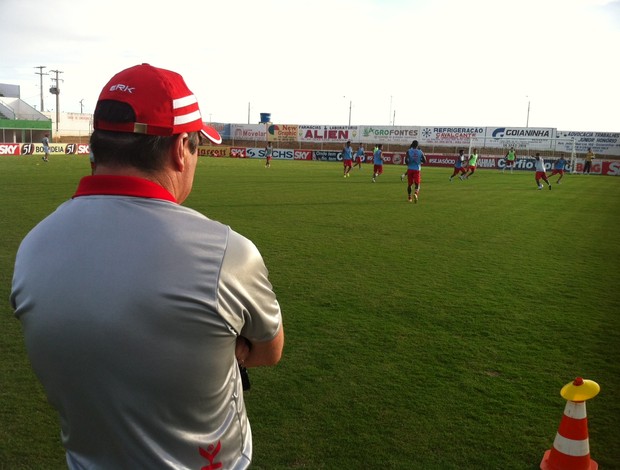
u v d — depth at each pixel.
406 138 52.88
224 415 1.18
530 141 47.19
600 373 4.16
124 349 1.02
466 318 5.37
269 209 13.38
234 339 1.14
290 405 3.55
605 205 16.61
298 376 3.97
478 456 3.04
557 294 6.34
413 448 3.10
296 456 3.00
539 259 8.32
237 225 10.84
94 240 1.07
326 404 3.57
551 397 3.75
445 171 37.28
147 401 1.05
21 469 2.87
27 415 3.40
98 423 1.07
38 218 10.82
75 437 1.12
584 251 9.05
